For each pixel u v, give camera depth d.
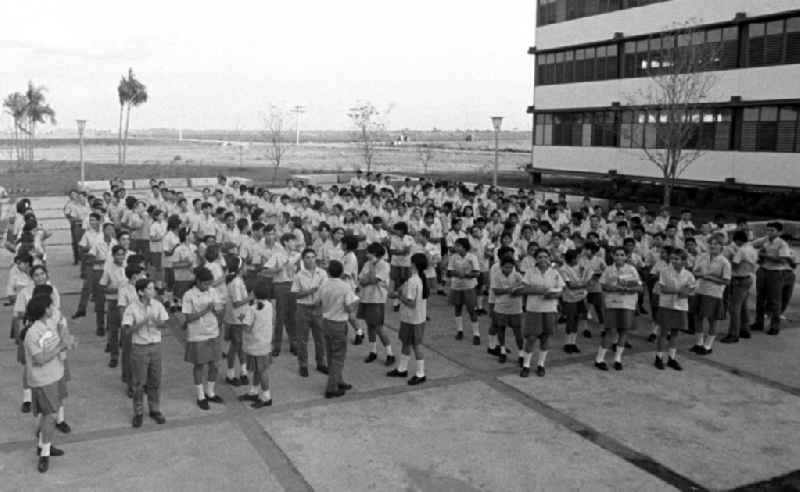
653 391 10.59
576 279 12.48
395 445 8.55
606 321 11.59
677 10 33.59
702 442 8.75
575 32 40.41
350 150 110.88
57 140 158.62
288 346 12.94
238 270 10.58
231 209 18.95
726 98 31.59
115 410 9.59
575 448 8.53
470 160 79.12
